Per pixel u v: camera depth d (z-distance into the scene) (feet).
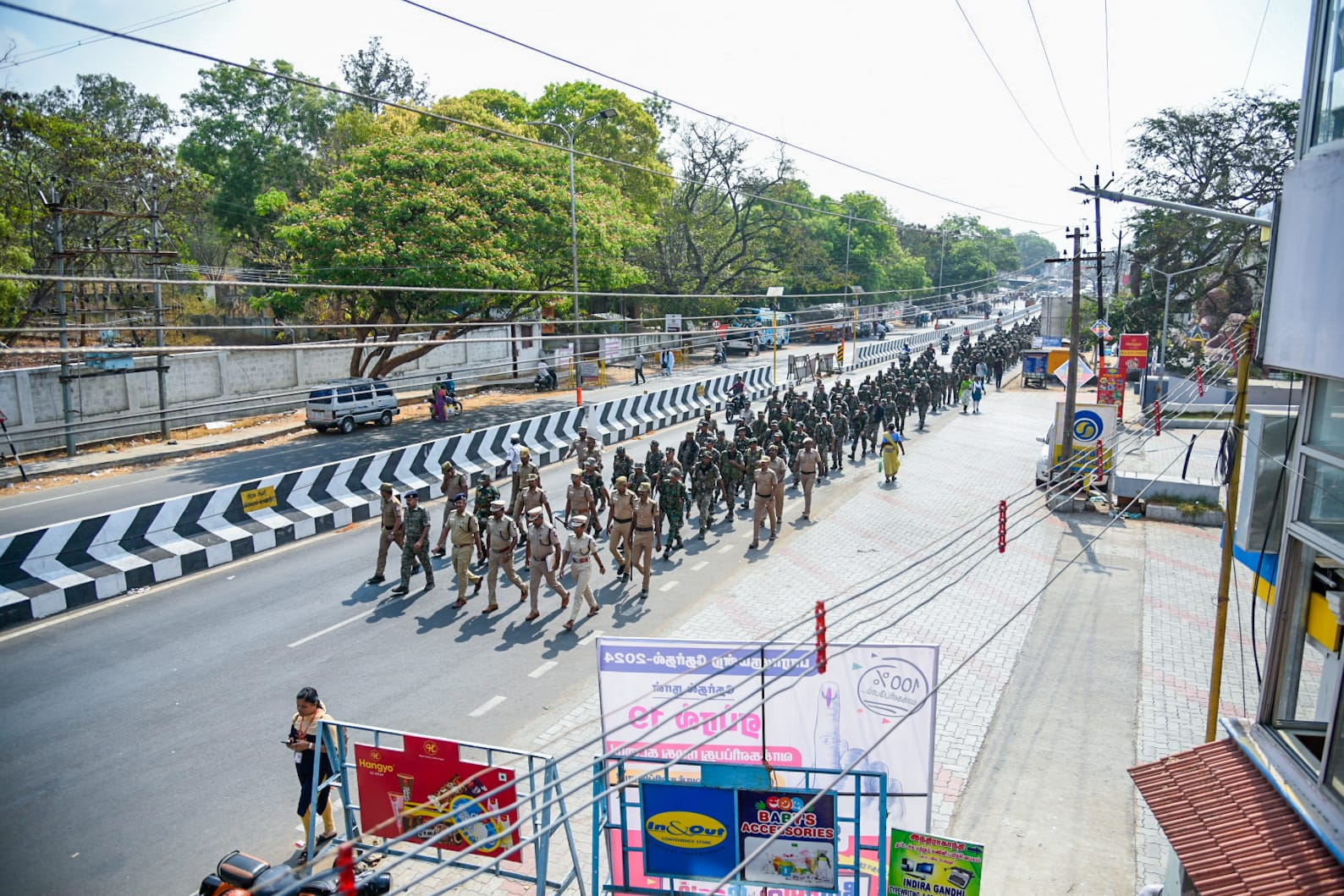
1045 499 69.31
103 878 24.50
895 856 20.97
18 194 97.40
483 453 77.77
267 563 53.42
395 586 48.78
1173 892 21.31
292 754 31.37
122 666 38.47
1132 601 47.65
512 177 107.45
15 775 29.78
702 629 42.57
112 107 124.88
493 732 32.68
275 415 107.45
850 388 102.01
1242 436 24.90
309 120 165.68
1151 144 143.74
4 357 88.94
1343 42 16.84
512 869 25.34
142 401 93.86
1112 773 30.50
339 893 11.88
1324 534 17.54
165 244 115.65
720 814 21.38
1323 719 18.83
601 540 58.59
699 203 216.95
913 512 66.28
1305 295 17.47
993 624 43.78
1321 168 16.89
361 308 110.63
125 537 49.14
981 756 31.63
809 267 246.27
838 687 23.21
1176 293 148.46
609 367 165.17
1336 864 15.78
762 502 55.83
